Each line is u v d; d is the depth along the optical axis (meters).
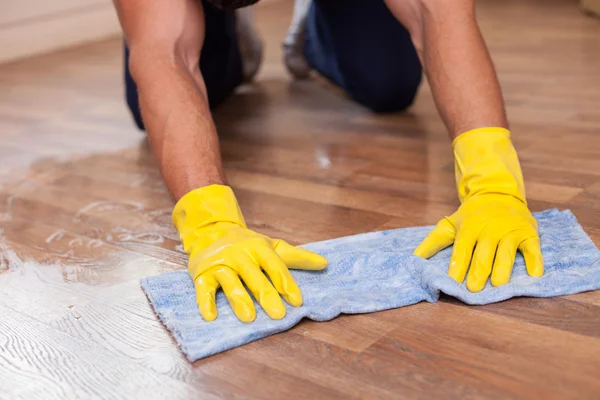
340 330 0.98
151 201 1.55
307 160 1.72
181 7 1.26
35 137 2.12
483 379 0.85
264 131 1.97
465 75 1.22
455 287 1.00
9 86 2.86
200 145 1.18
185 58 1.27
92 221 1.47
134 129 2.13
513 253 1.05
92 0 3.70
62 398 0.90
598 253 1.09
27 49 3.46
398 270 1.10
